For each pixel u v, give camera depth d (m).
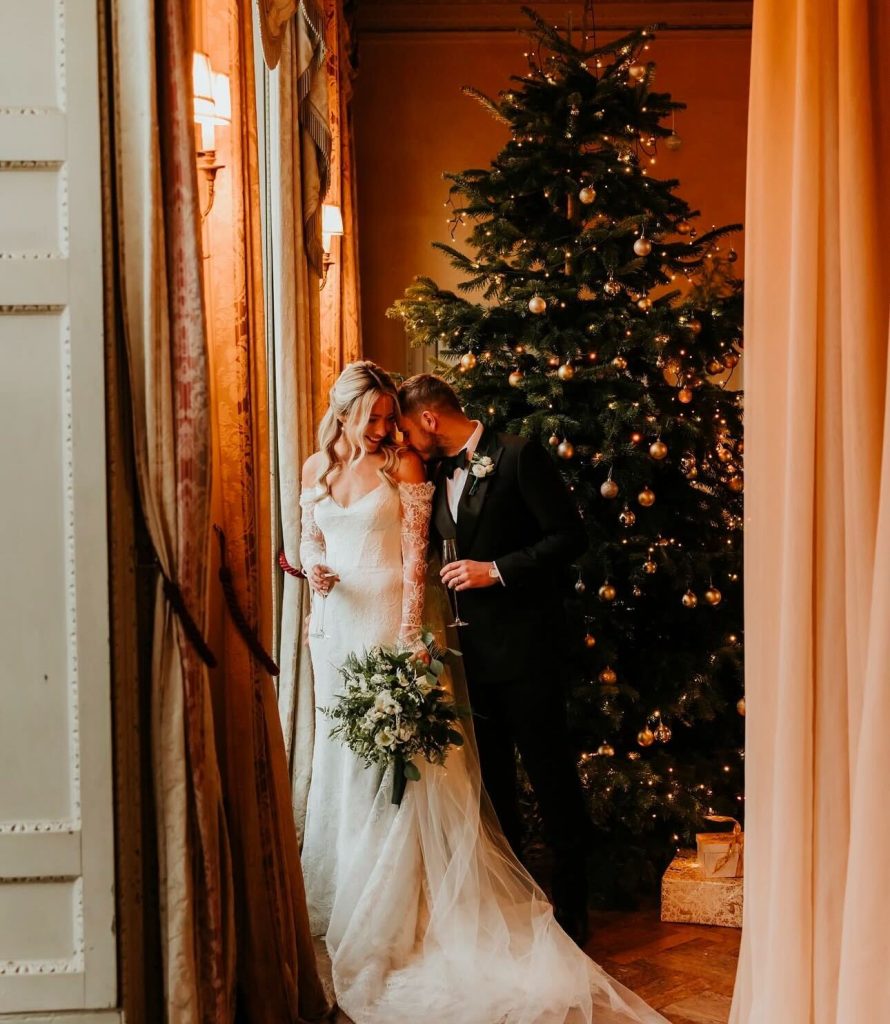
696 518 4.50
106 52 2.53
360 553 3.58
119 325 2.59
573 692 4.26
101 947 2.51
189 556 2.58
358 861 3.45
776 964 2.36
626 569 4.42
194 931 2.59
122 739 2.55
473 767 3.56
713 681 4.39
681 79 7.64
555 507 3.65
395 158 7.76
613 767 4.26
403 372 7.78
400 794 3.33
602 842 4.30
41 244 2.50
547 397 4.20
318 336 4.49
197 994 2.58
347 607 3.59
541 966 3.15
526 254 4.41
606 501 4.45
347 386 3.56
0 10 2.48
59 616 2.51
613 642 4.40
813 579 2.36
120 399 2.58
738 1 7.57
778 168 2.55
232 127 3.14
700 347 4.32
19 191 2.50
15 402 2.50
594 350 4.30
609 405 4.16
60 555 2.51
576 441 4.36
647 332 4.17
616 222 4.38
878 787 2.01
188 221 2.57
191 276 2.57
